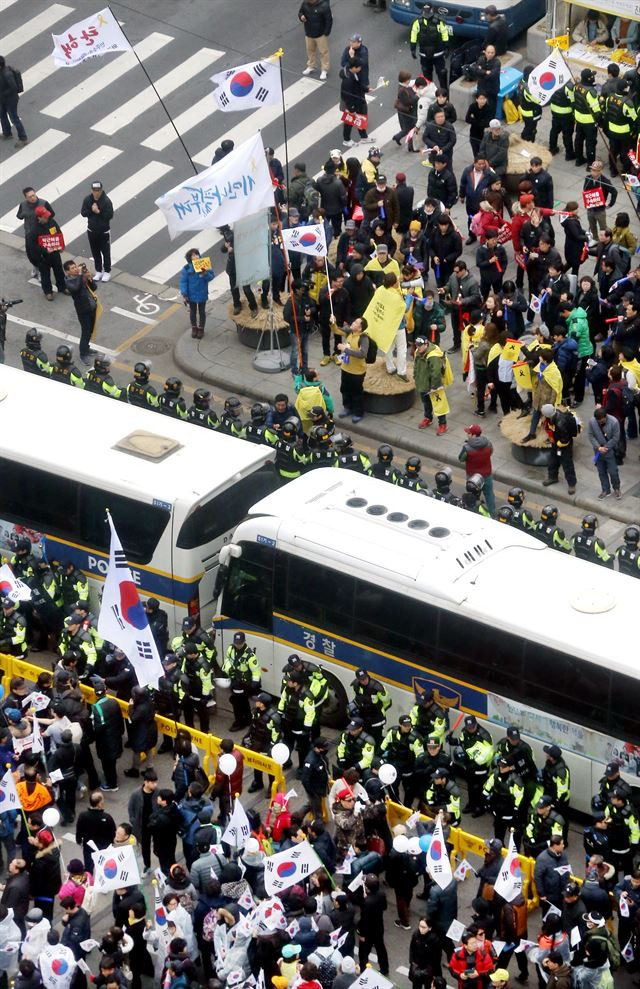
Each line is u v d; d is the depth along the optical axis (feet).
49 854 256.52
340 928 238.48
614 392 342.03
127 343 398.21
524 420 352.28
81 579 315.37
